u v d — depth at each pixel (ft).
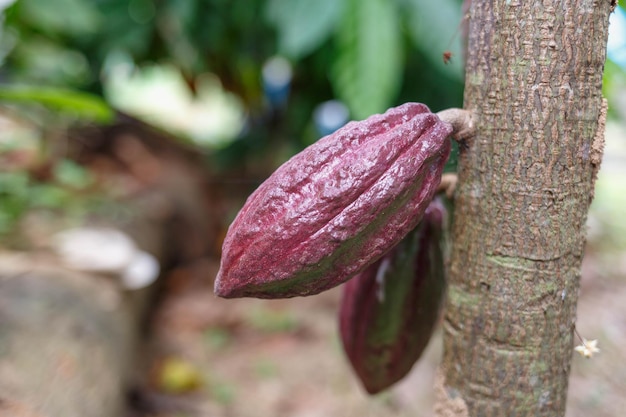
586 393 4.05
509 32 1.50
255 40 5.91
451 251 1.67
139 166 6.95
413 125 1.47
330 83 6.43
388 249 1.50
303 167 1.45
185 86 7.38
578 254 1.57
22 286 3.39
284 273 1.45
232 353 4.81
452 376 1.68
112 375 3.31
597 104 1.52
